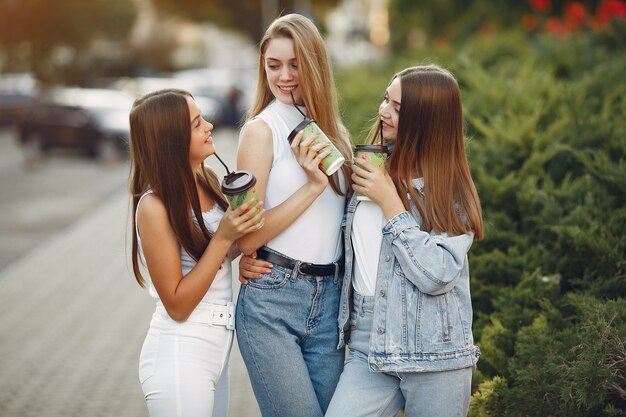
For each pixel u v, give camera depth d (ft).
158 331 9.14
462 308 8.90
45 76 103.09
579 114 16.33
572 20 27.48
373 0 108.37
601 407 9.38
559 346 9.89
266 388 9.39
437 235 8.88
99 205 40.57
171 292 8.93
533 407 9.52
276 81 9.53
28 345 18.93
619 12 25.49
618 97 17.93
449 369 8.73
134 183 9.28
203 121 9.29
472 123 16.70
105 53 129.59
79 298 23.24
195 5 130.52
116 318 21.02
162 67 147.33
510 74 22.48
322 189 9.04
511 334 11.10
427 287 8.57
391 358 8.72
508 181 14.02
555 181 14.82
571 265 12.17
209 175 9.77
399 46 52.31
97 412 14.70
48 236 33.01
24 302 23.02
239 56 182.70
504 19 38.29
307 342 9.55
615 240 11.66
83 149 58.70
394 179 9.12
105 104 59.00
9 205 41.09
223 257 8.91
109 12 104.88
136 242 9.40
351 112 25.91
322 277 9.44
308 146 8.99
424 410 8.83
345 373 9.20
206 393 8.98
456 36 40.47
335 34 124.98
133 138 9.09
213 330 9.16
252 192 8.66
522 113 16.94
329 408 9.00
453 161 9.02
